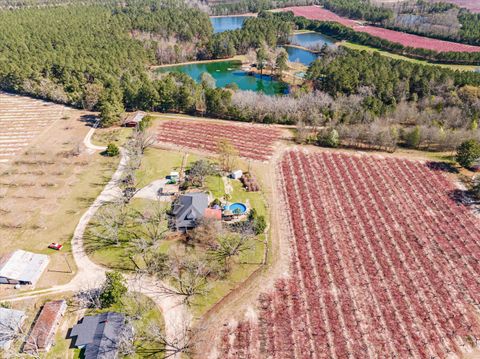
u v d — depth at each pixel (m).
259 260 50.69
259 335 40.81
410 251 52.66
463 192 65.81
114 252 51.03
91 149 78.94
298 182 68.62
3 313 40.44
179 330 40.81
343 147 81.94
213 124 93.50
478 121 86.06
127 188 63.41
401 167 73.81
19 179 68.19
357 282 47.53
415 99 98.00
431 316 43.19
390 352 39.25
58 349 38.34
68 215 58.41
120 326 39.44
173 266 48.44
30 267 47.19
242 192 64.50
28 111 101.06
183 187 64.56
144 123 84.62
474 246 53.66
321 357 38.72
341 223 58.09
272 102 95.94
